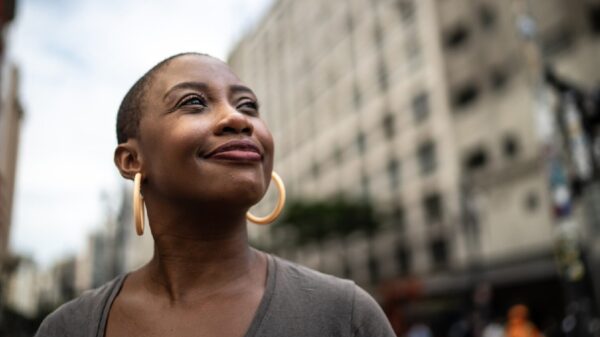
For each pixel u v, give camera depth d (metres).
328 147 36.53
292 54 42.66
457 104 25.47
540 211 20.03
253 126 0.95
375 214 29.42
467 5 25.16
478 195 23.11
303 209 29.56
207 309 0.92
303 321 0.89
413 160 28.36
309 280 0.97
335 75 36.66
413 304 27.39
